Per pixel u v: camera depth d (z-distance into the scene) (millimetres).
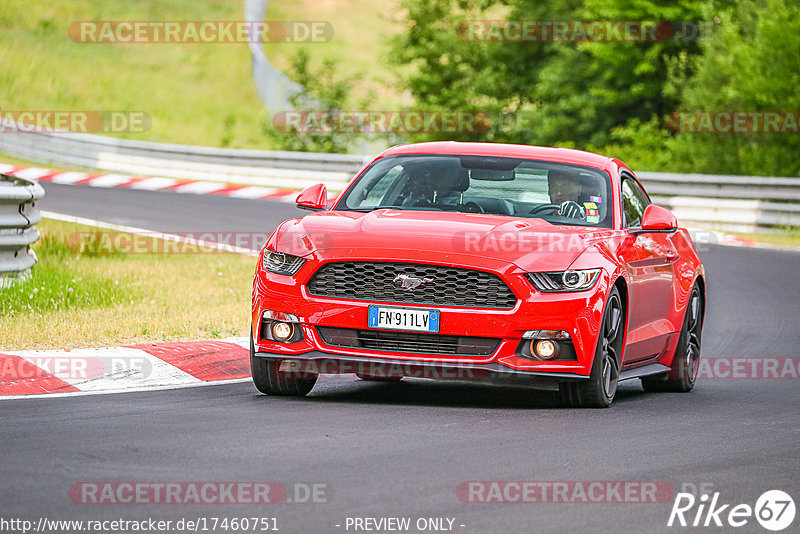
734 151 81250
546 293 19453
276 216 60062
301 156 82938
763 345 30125
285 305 19984
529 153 23641
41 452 15211
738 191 65125
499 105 114062
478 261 19438
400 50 123125
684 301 24516
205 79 141250
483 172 22938
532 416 19391
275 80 121562
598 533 12359
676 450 16891
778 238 60000
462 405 20578
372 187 22891
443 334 19359
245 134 126250
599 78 101875
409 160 23516
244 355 24547
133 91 133875
